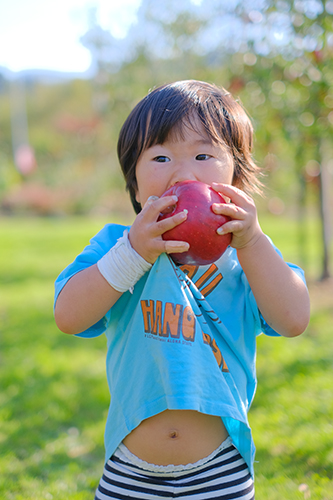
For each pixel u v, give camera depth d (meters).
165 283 1.32
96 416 3.32
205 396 1.27
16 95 41.34
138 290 1.44
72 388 3.79
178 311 1.30
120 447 1.38
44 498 2.36
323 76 3.60
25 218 26.34
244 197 1.27
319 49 3.52
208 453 1.34
